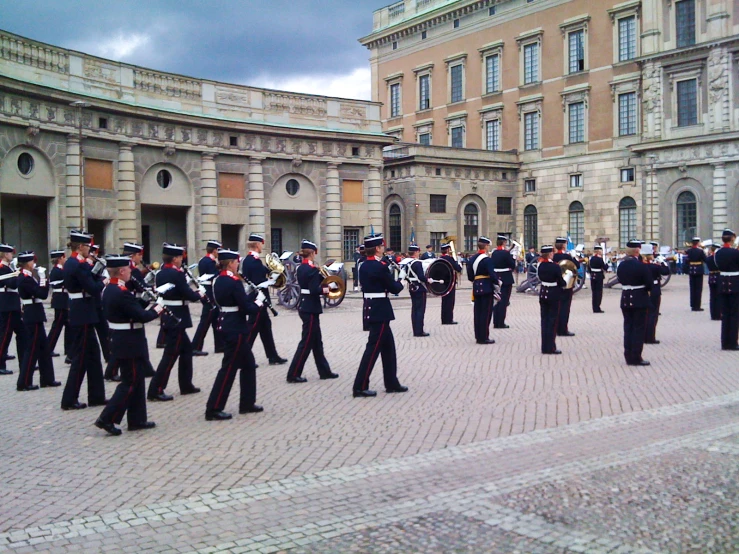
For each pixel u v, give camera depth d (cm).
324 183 4400
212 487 835
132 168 3556
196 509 768
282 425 1112
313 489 820
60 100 3198
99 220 3506
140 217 3628
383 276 1305
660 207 5178
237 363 1166
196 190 3872
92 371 1282
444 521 715
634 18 5309
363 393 1302
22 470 914
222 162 3981
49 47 3206
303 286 1464
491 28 6222
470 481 832
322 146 4366
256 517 743
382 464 905
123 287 1080
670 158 5084
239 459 941
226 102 3991
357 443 1003
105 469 912
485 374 1500
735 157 4759
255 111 4109
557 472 852
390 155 5594
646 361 1592
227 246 4172
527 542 659
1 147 3003
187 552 663
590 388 1346
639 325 1570
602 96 5500
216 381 1159
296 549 662
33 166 3162
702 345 1861
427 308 3028
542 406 1205
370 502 774
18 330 1620
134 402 1100
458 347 1891
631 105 5353
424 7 6812
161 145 3678
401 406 1222
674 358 1669
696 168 4975
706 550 633
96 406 1286
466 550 647
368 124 4588
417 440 1012
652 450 931
